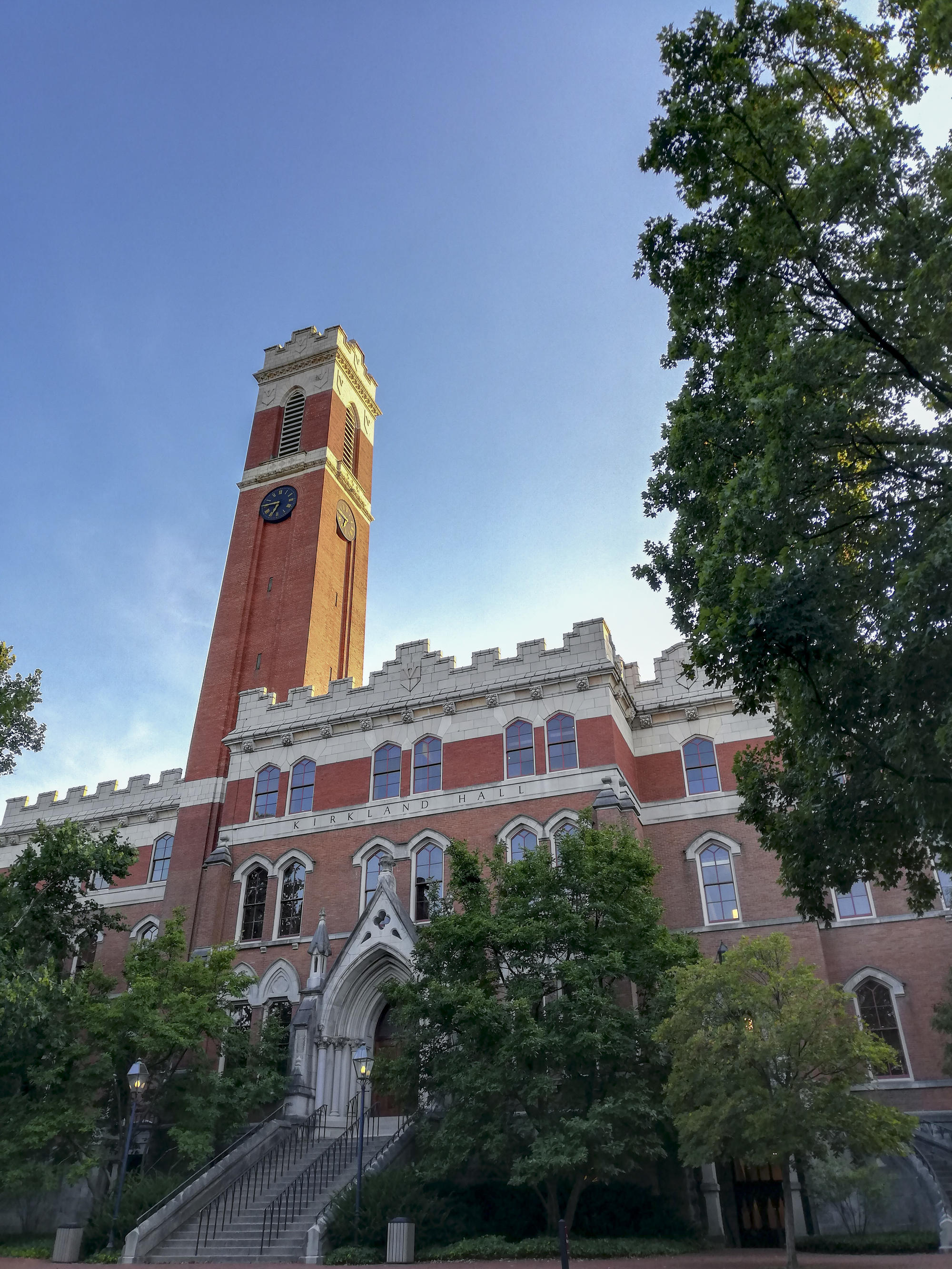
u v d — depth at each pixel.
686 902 33.03
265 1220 23.03
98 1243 23.88
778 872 32.38
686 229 17.38
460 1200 24.20
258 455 56.00
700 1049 19.09
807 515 15.80
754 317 16.84
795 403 14.88
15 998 24.12
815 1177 24.16
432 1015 24.09
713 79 16.44
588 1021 22.47
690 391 19.05
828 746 16.48
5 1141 26.06
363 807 36.91
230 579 50.78
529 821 33.50
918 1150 25.39
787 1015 18.52
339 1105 30.31
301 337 60.34
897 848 17.98
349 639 52.97
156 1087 28.91
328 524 52.06
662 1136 24.22
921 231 14.71
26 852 28.66
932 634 13.73
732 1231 26.89
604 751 33.78
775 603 14.16
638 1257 21.36
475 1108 22.77
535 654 36.94
